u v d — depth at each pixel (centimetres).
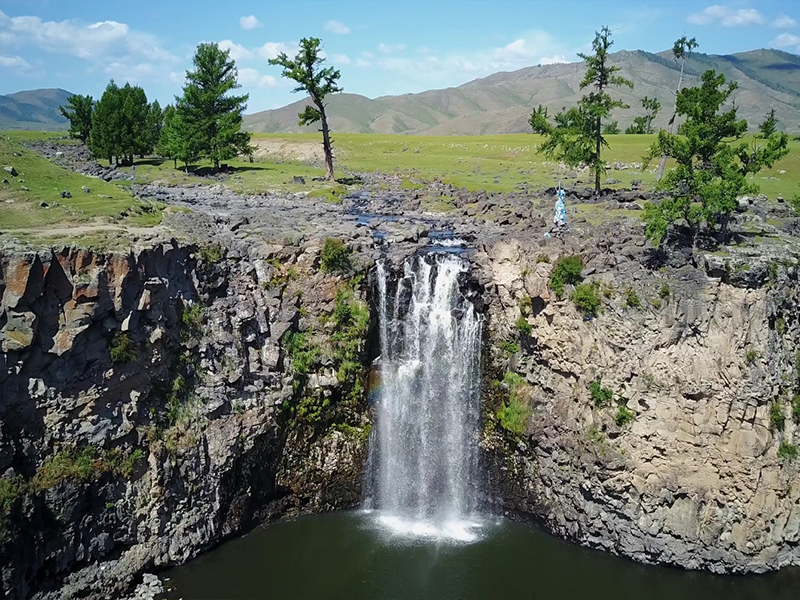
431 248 5469
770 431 4219
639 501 4331
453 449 5069
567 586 4028
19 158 6272
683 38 7406
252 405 4528
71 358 3797
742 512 4238
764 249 4625
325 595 3869
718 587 4084
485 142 14112
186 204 6919
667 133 5156
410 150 13400
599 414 4441
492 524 4756
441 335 5084
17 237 3903
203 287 4541
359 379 4919
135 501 4047
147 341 4081
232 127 9788
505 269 4953
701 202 5103
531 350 4831
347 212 7050
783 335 4381
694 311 4256
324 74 8906
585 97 7188
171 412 4234
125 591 3884
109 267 3881
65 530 3781
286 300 4794
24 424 3675
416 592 3916
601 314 4472
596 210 6462
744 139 10538
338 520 4738
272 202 7412
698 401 4244
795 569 4278
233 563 4172
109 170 10012
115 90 12044
